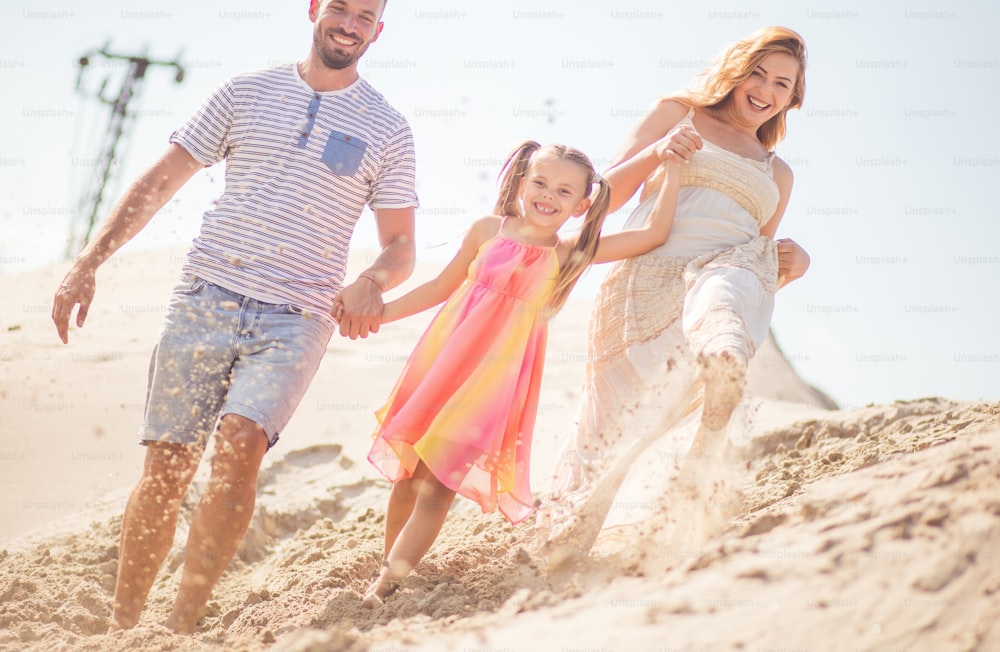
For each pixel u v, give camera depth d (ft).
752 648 7.86
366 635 9.75
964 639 7.55
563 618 9.21
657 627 8.45
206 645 11.48
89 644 11.37
